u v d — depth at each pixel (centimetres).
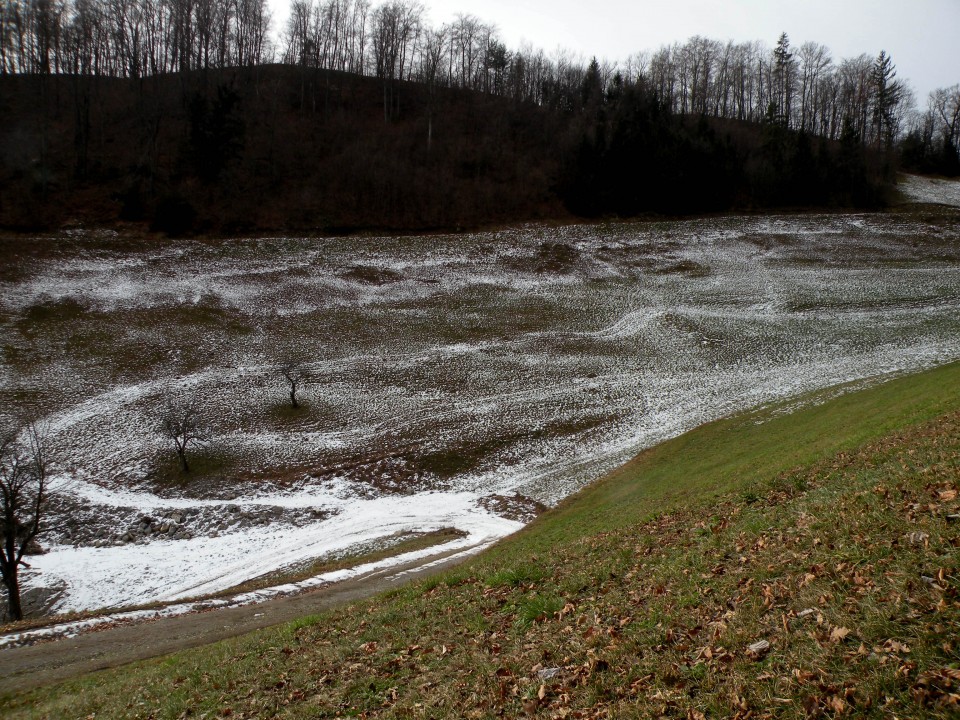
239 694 962
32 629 2111
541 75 14525
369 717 776
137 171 9125
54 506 3759
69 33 11362
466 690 782
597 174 10000
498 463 4091
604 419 4531
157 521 3628
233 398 5075
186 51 11950
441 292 7381
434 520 3428
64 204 8456
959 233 8831
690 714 600
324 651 1065
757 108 15562
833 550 841
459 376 5406
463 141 11112
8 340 5750
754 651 664
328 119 11144
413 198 9569
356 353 5906
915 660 565
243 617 1947
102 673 1430
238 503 3778
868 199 10350
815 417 3172
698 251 8519
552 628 919
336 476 4031
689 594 871
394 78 13375
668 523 1445
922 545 760
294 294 7175
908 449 1404
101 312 6438
